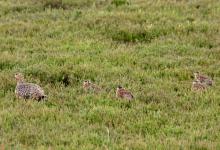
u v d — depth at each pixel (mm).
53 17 91312
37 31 83625
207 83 60750
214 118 51156
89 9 95625
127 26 84312
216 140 45312
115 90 58938
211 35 81812
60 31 83375
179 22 88188
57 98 55844
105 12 92438
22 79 60250
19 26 85125
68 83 62688
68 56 70125
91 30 83938
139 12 91938
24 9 96500
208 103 55500
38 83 61062
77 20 88438
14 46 75688
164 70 66062
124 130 47812
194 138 46000
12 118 49500
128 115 51250
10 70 64750
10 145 43656
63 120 49438
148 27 84250
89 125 48531
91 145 43656
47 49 74500
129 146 43500
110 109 52156
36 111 51250
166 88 60062
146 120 50281
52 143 44250
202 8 96000
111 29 83438
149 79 62844
